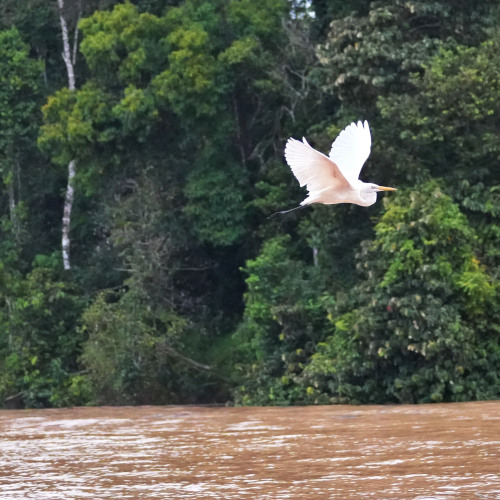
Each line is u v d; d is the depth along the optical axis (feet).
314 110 105.60
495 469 38.42
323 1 105.81
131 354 101.04
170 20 105.70
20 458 47.24
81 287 113.80
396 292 82.28
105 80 107.96
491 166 88.94
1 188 119.55
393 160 87.35
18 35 114.52
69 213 116.06
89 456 47.09
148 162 107.86
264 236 105.29
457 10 91.56
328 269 96.12
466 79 84.17
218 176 105.40
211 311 112.78
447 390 82.64
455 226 81.82
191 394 104.32
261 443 48.60
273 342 96.53
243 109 109.60
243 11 104.83
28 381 105.50
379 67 89.10
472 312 82.28
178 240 106.73
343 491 35.83
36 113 116.37
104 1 113.91
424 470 38.88
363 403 84.94
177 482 39.19
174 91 101.40
